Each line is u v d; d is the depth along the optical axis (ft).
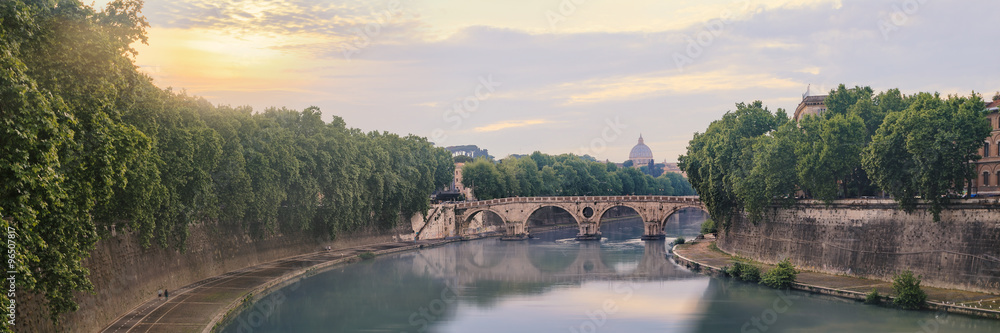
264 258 392.88
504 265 429.79
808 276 311.47
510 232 626.23
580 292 323.37
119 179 166.81
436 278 374.84
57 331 184.96
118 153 161.27
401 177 525.34
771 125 395.96
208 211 291.79
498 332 249.34
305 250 439.22
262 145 340.18
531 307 291.38
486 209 629.92
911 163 270.87
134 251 256.73
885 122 288.30
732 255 411.54
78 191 149.07
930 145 258.16
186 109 272.10
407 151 539.29
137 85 182.19
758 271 327.88
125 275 246.06
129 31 181.27
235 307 271.28
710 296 298.35
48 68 144.97
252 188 330.75
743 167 371.76
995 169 344.69
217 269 339.98
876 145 278.46
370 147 480.23
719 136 409.28
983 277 246.27
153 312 244.42
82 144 147.13
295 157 367.25
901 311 248.11
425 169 554.05
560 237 640.99
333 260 419.54
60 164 140.46
